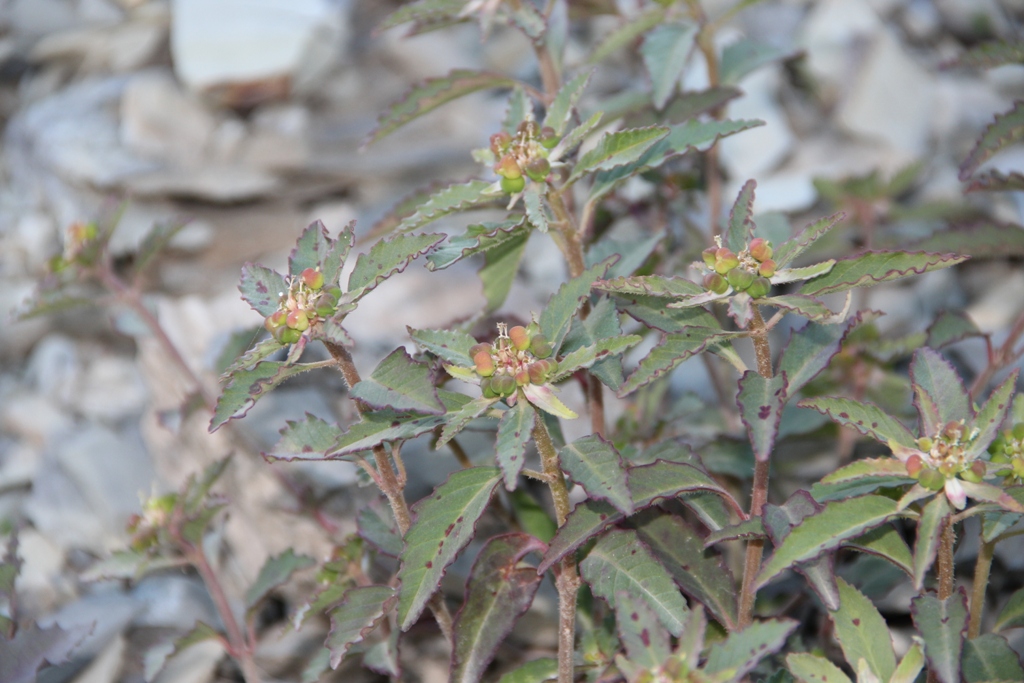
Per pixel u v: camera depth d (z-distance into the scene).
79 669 0.48
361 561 0.44
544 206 0.41
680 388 0.52
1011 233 0.45
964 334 0.46
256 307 0.40
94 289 0.63
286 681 0.47
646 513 0.41
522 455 0.38
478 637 0.40
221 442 0.50
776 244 0.47
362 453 0.41
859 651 0.39
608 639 0.42
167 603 0.49
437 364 0.41
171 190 0.64
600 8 0.48
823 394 0.48
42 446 0.60
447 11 0.44
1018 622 0.41
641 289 0.39
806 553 0.38
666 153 0.42
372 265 0.39
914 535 0.48
